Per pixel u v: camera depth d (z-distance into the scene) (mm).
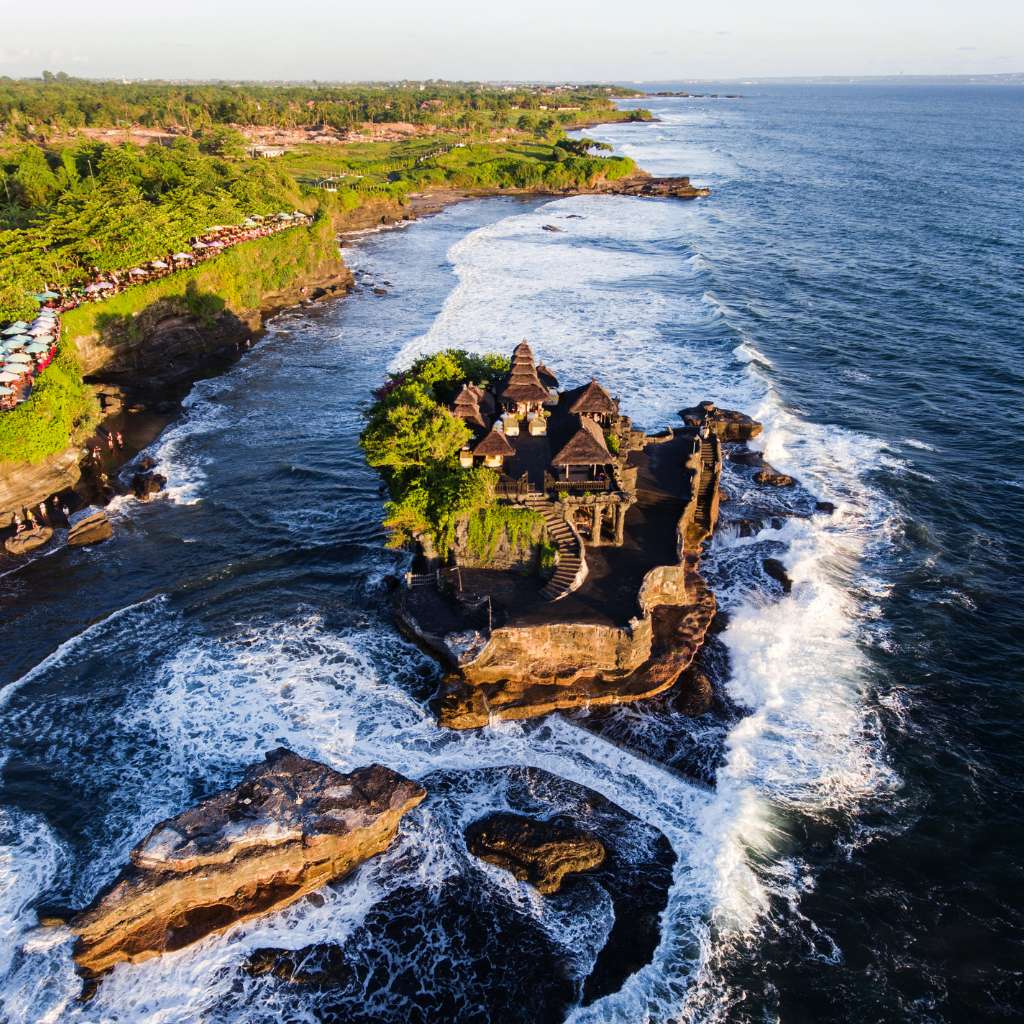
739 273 98000
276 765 30234
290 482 53969
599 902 27281
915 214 128250
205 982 25188
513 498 39594
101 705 35531
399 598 40531
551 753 33125
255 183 111438
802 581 42688
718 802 30750
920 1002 24328
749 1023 23859
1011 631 39625
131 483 53438
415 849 29234
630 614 36375
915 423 60125
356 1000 24766
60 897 27547
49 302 66375
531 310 85000
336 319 86688
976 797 31000
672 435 52688
